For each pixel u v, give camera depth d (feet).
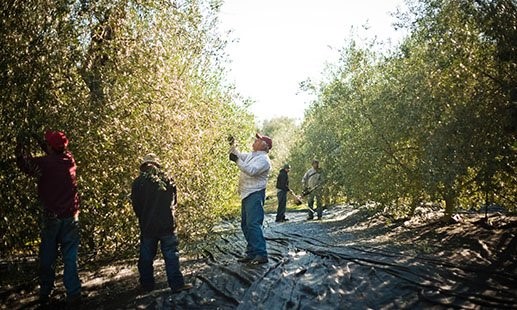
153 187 17.21
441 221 32.60
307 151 56.75
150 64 19.48
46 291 15.66
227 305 15.35
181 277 17.26
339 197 47.57
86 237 18.78
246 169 21.27
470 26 24.13
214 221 26.04
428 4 28.04
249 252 22.33
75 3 17.70
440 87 26.48
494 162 23.48
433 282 16.84
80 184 17.67
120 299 16.46
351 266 20.30
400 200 33.27
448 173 24.16
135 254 21.99
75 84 17.33
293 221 45.47
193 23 25.18
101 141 17.83
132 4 20.06
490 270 18.20
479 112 23.99
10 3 14.52
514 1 22.04
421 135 28.58
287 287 17.10
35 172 14.84
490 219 32.22
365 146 32.76
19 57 14.85
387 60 33.83
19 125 14.74
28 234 16.44
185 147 20.74
